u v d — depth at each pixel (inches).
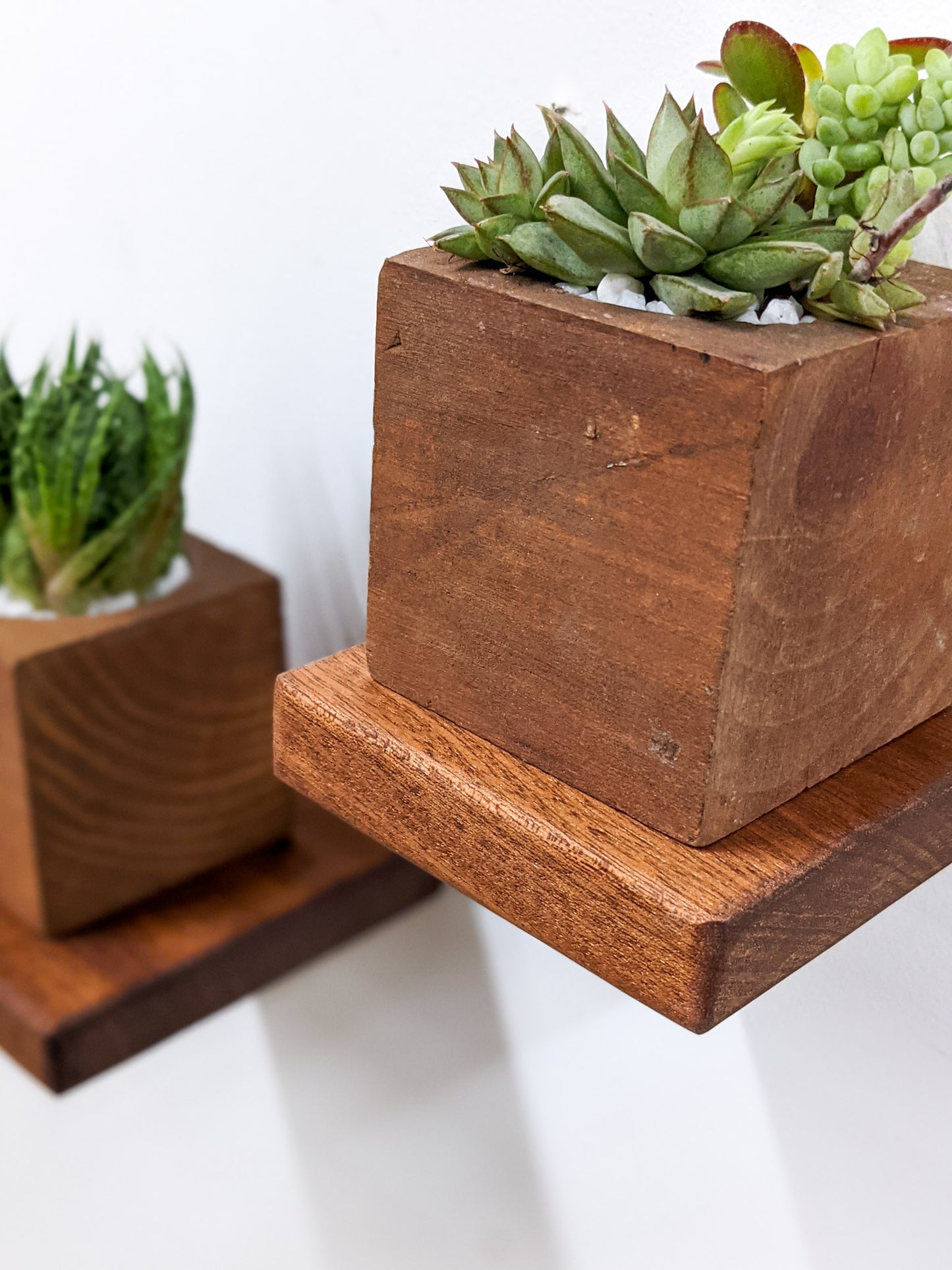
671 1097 25.5
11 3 29.6
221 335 28.8
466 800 15.4
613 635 14.4
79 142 29.8
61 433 27.4
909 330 13.4
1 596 27.9
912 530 15.0
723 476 12.6
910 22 17.1
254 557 30.8
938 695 17.3
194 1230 35.4
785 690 14.4
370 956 30.7
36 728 26.4
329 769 17.4
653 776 14.5
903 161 14.4
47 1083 26.2
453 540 15.8
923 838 16.0
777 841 14.6
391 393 15.8
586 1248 28.3
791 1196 24.0
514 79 21.6
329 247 25.6
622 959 14.2
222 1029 33.2
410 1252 31.7
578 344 13.5
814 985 22.3
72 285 31.8
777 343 12.8
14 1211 37.9
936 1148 21.5
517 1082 28.5
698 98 19.4
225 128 26.5
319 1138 32.4
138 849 28.8
